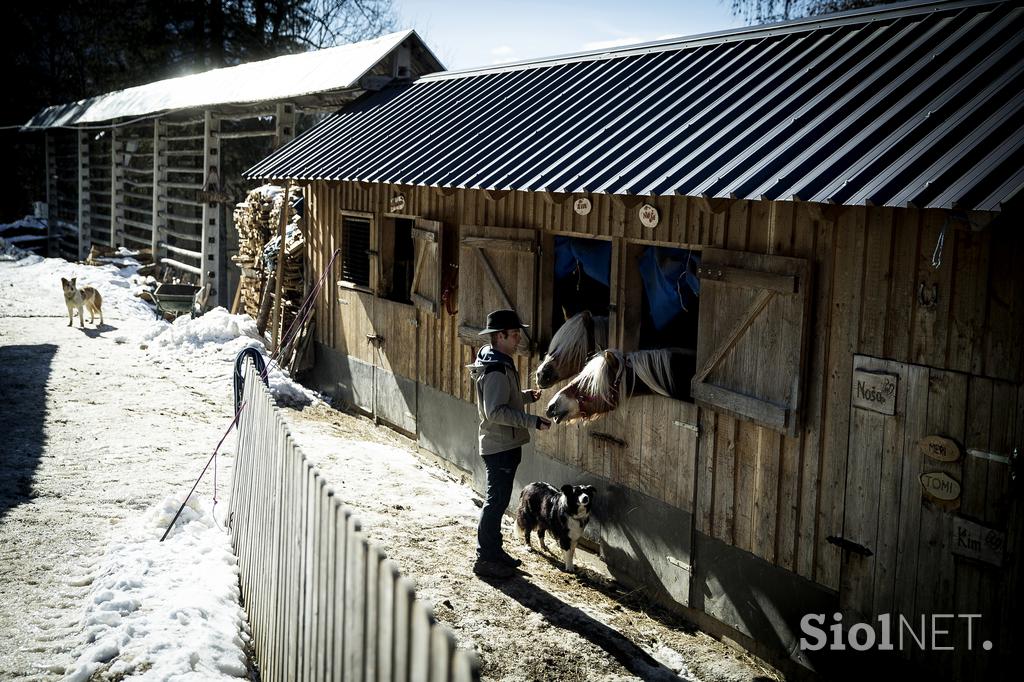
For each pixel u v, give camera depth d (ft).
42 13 118.62
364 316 37.09
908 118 16.29
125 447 27.68
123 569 17.71
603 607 20.76
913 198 13.62
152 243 73.15
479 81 35.06
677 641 19.54
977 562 14.49
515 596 20.67
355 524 10.52
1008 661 14.12
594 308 27.17
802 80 20.07
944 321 14.90
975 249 14.38
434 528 24.50
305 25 119.85
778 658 18.29
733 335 18.72
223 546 19.85
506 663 17.49
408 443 33.86
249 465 18.65
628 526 22.30
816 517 17.34
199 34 115.14
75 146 100.32
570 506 21.72
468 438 29.60
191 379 38.24
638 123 22.59
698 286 21.45
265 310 45.14
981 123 14.97
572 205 23.75
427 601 19.83
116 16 117.39
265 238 48.26
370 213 35.94
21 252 86.38
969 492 14.61
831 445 17.01
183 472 25.54
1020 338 13.75
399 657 8.97
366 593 9.97
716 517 19.66
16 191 120.37
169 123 70.69
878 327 16.02
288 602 13.67
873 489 16.20
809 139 17.33
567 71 30.42
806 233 17.29
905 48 18.99
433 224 29.91
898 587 15.83
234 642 15.79
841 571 16.89
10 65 118.32
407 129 33.45
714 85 22.43
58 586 17.34
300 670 12.88
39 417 30.35
